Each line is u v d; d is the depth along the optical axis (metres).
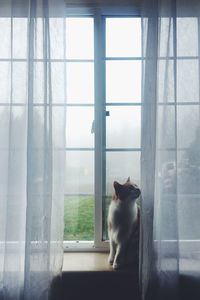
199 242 1.30
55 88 1.30
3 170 1.32
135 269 1.34
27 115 1.28
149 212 1.26
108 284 1.33
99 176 1.52
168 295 1.26
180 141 1.32
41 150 1.27
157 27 1.28
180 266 1.32
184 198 1.32
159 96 1.29
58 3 1.31
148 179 1.26
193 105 1.31
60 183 1.31
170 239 1.27
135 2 1.47
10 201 1.27
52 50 1.30
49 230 1.25
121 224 1.35
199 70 1.30
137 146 1.52
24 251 1.28
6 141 1.32
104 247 1.53
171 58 1.28
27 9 1.31
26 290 1.23
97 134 1.51
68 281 1.33
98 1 1.47
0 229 1.30
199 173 1.31
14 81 1.28
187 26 1.31
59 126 1.31
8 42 1.33
